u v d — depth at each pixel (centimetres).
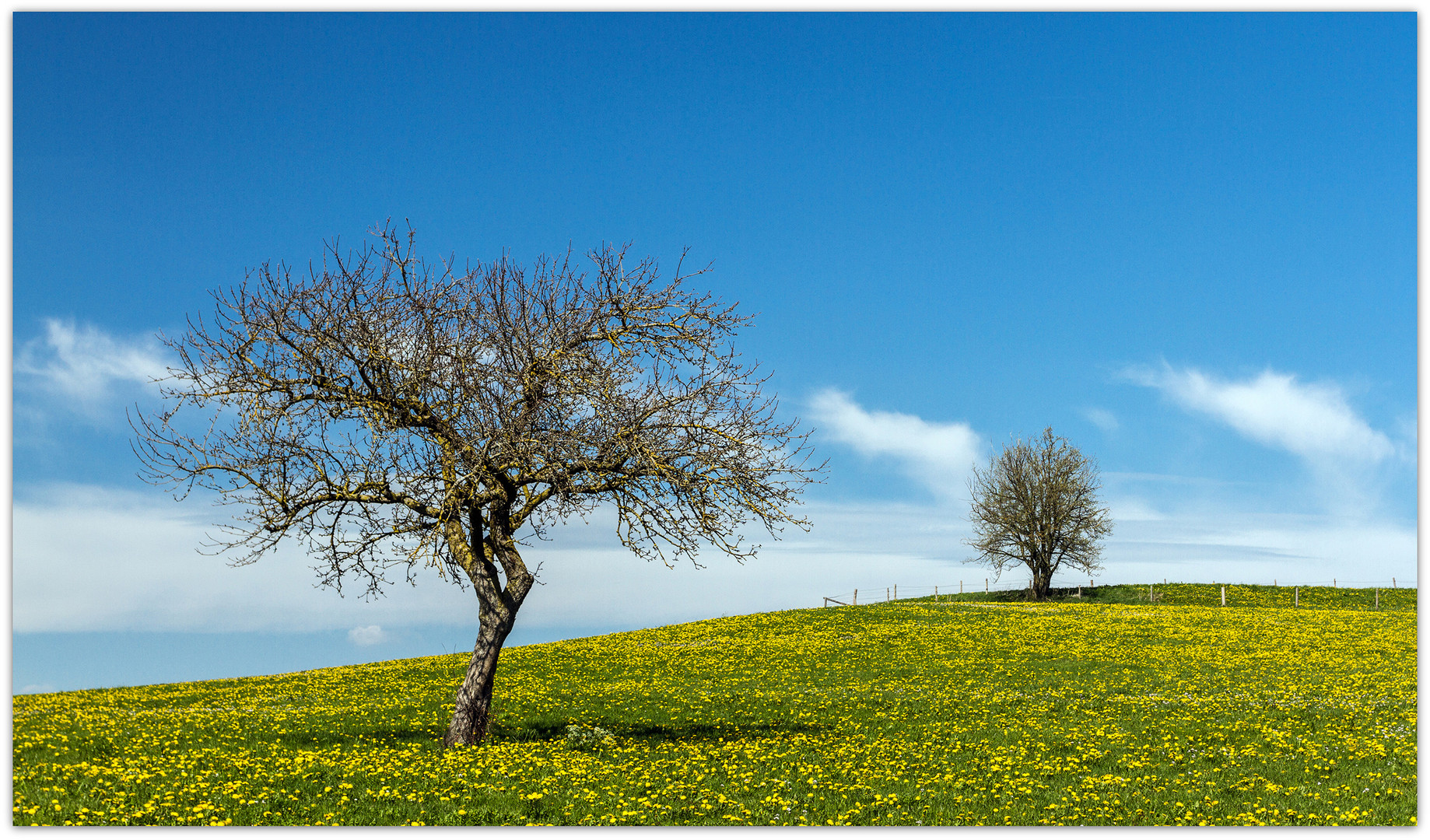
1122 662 3741
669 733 2388
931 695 2962
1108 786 1702
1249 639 4456
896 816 1497
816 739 2222
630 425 2014
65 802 1552
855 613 5750
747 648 4350
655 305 2114
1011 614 5672
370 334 1950
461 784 1680
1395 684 3017
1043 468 7788
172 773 1791
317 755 1956
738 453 2030
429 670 3853
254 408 1895
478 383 1953
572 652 4344
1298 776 1769
